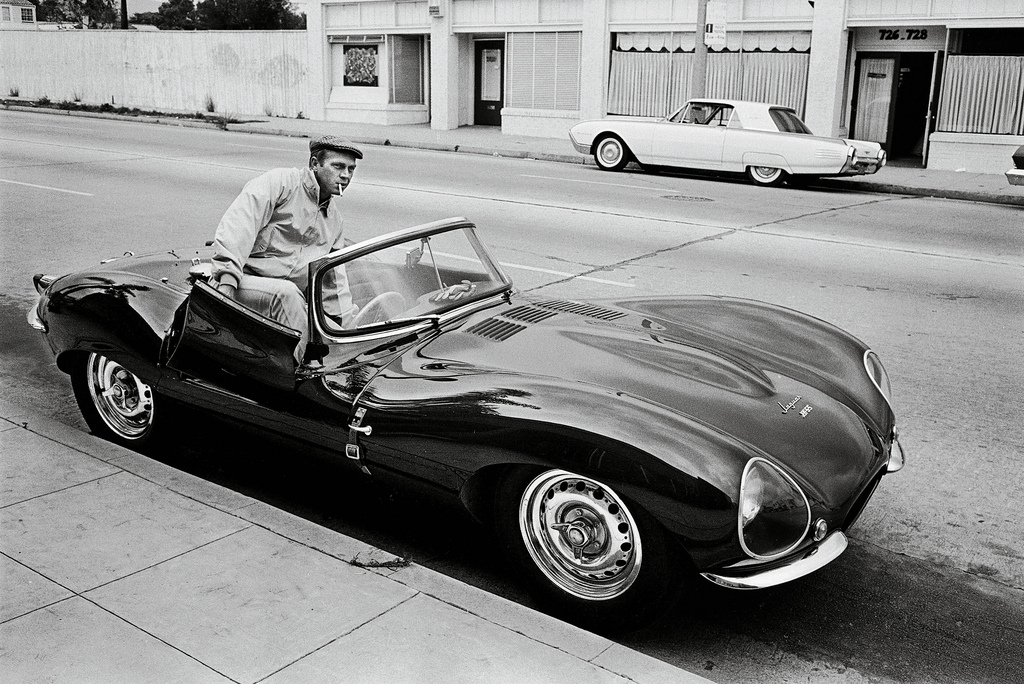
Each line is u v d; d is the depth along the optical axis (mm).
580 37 22266
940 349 6723
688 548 2957
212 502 3863
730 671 3123
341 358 3865
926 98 19844
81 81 34188
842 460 3332
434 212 12008
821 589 3637
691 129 16672
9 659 2832
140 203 12383
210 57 29891
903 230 11828
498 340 3914
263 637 2955
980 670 3143
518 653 2887
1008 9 17094
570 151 20266
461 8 24203
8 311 7395
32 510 3770
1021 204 14852
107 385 4727
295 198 4480
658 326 4246
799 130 16484
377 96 26625
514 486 3301
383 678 2762
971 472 4715
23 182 14102
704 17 18625
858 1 18547
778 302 7949
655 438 3020
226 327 3969
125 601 3143
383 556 3457
